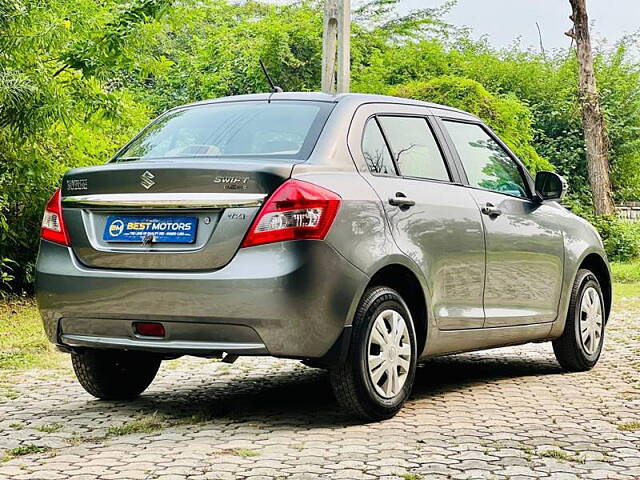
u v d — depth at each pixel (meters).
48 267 5.91
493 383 7.32
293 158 5.70
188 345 5.50
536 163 24.58
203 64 27.61
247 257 5.35
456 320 6.35
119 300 5.62
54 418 5.99
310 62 27.02
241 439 5.36
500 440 5.32
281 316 5.29
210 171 5.45
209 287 5.36
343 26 13.52
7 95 11.44
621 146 29.56
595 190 26.28
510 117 23.50
